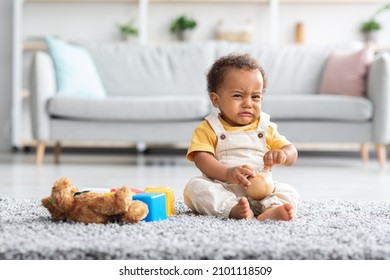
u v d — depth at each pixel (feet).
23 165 14.46
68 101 14.11
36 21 21.04
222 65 6.31
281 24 20.89
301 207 6.48
